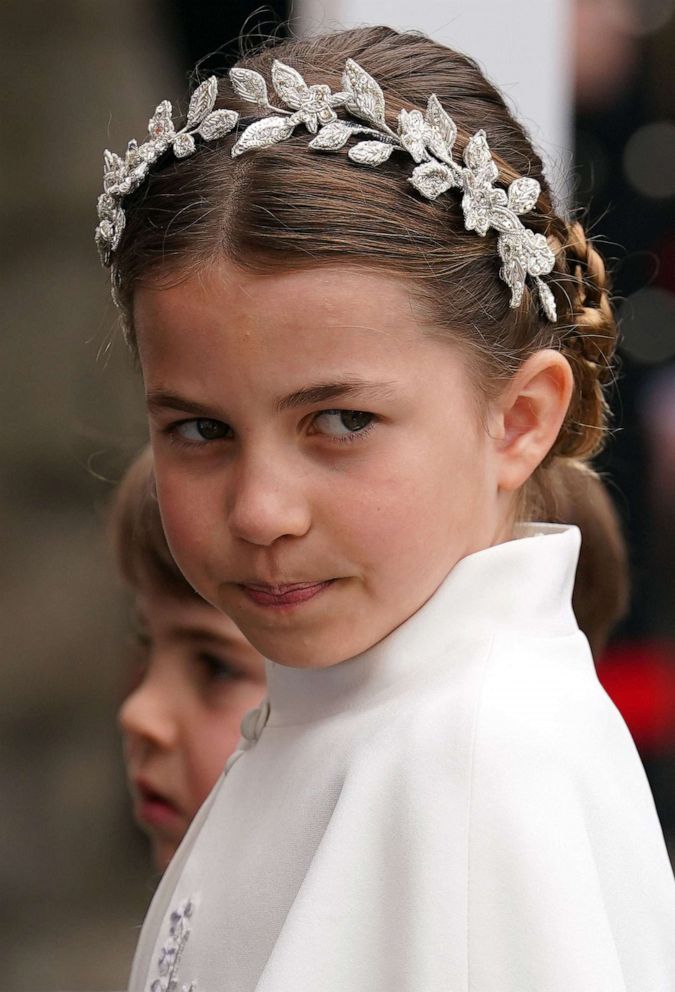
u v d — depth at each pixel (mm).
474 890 5324
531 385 6473
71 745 18188
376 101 6168
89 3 18578
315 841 6000
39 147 18422
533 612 6145
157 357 5938
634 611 16516
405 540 5805
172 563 9688
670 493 16391
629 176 16219
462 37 12477
